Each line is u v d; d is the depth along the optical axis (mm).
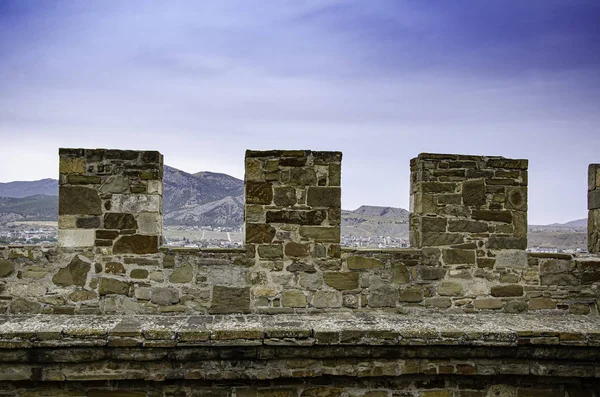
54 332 5012
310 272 5930
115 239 5730
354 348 5301
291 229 5906
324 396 5434
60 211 5688
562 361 5539
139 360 5133
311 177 5918
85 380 5133
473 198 6180
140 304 5754
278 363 5293
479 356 5449
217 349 5184
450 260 6141
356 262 6000
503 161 6223
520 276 6242
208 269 5816
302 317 5734
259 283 5867
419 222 6188
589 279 6297
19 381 5148
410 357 5391
